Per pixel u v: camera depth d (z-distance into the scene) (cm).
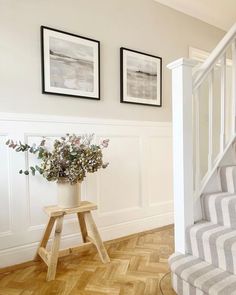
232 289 129
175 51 315
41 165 200
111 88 264
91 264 206
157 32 299
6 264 206
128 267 200
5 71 208
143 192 286
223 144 203
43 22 224
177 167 179
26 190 216
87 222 208
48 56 225
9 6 209
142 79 285
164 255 222
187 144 176
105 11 260
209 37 353
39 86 223
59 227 192
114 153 265
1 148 204
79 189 207
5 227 207
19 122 212
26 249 216
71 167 195
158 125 298
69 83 236
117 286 174
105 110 261
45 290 171
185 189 175
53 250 188
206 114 262
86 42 245
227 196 178
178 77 175
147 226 288
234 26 191
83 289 171
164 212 303
